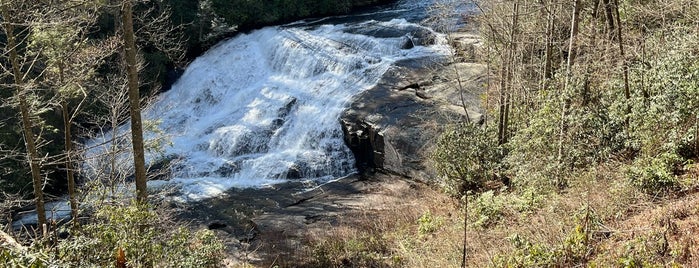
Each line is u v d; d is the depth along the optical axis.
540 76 17.27
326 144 22.30
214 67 30.06
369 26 29.42
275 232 16.20
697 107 10.50
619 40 12.80
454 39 25.59
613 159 11.85
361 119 21.66
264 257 14.61
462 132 16.44
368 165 21.50
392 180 19.88
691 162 10.39
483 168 15.77
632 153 11.95
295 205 18.78
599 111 12.52
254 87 27.45
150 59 29.47
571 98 12.66
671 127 10.98
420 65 24.88
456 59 24.55
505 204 12.55
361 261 12.94
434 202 16.20
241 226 17.38
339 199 18.80
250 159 22.41
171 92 29.94
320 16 36.16
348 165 21.92
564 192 11.84
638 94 12.11
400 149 19.67
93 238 7.97
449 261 10.91
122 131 24.39
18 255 6.10
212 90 28.75
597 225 8.76
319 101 24.27
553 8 15.49
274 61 28.92
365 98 23.06
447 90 22.34
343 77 25.42
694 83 10.49
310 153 22.17
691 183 9.52
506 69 16.06
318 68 26.72
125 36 12.42
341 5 36.28
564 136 12.64
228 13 32.75
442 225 13.56
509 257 8.95
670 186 9.70
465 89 21.92
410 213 15.82
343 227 15.66
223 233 16.92
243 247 15.62
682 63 11.15
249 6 33.47
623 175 10.52
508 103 15.98
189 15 31.52
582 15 16.28
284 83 27.06
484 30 18.62
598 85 13.84
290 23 33.97
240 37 32.09
